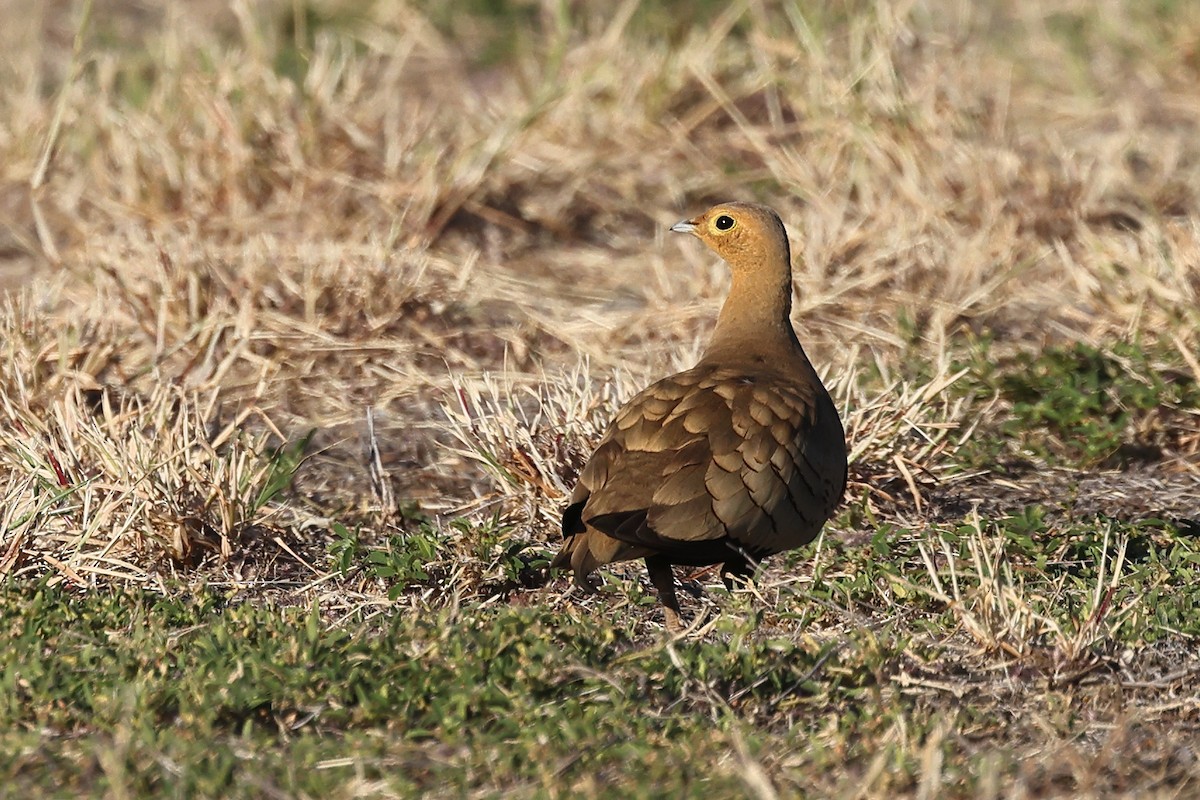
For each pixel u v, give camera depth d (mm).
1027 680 9078
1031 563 10828
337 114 18250
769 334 10617
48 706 8125
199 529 11172
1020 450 13266
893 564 10672
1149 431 13469
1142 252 16297
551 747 7797
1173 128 20484
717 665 8703
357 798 7391
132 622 9484
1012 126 19156
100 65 20641
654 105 19844
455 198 17828
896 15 19359
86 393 13977
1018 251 16859
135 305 15203
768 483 9430
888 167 17781
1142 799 7582
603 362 14961
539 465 11867
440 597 10477
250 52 20578
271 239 16047
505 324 16016
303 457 12781
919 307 15719
